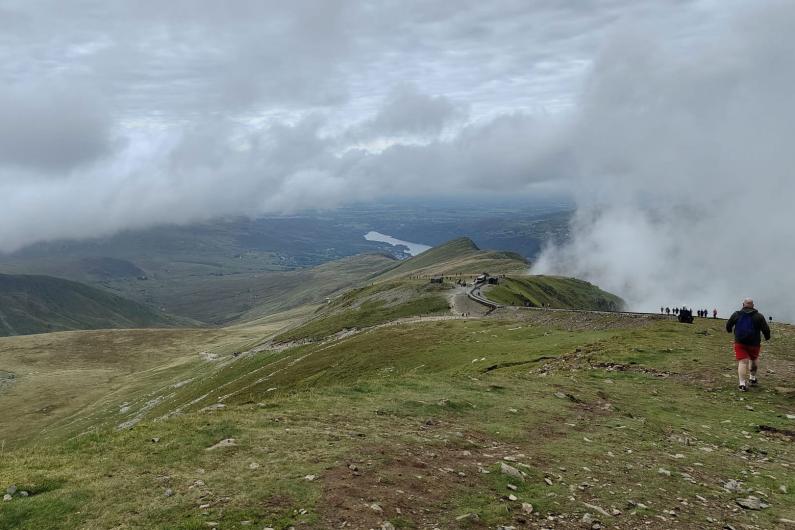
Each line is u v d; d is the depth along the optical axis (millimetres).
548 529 12023
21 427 134875
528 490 14125
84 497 12656
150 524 11234
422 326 86562
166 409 110562
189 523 11109
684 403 26344
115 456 15445
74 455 15805
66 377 188375
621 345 42094
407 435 17922
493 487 14047
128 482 13445
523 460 16453
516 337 62969
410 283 175625
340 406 21547
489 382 28031
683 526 12836
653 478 16016
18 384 180375
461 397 24109
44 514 11836
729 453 19406
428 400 23062
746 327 28375
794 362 34469
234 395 80062
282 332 174125
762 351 38156
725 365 34031
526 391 26500
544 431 20141
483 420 20953
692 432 21703
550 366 37625
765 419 23844
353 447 16094
